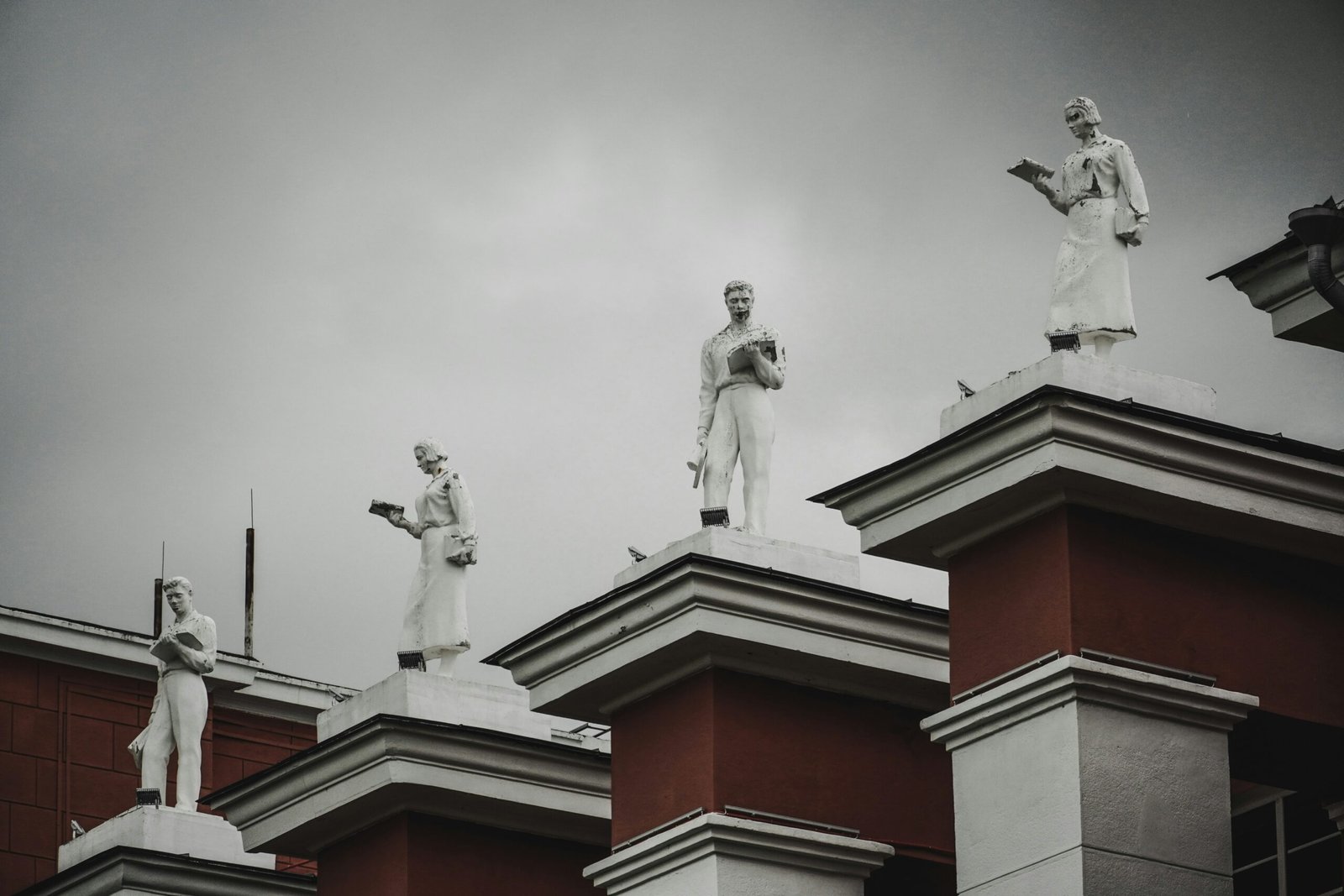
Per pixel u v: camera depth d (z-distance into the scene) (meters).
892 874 27.23
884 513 24.89
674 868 25.80
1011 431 23.55
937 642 27.09
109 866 33.44
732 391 27.73
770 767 26.28
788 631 26.45
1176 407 24.28
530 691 27.86
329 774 29.88
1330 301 25.41
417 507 31.30
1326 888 29.95
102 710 42.34
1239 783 31.28
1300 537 24.44
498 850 29.94
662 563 26.98
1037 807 22.89
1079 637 23.17
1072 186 25.02
